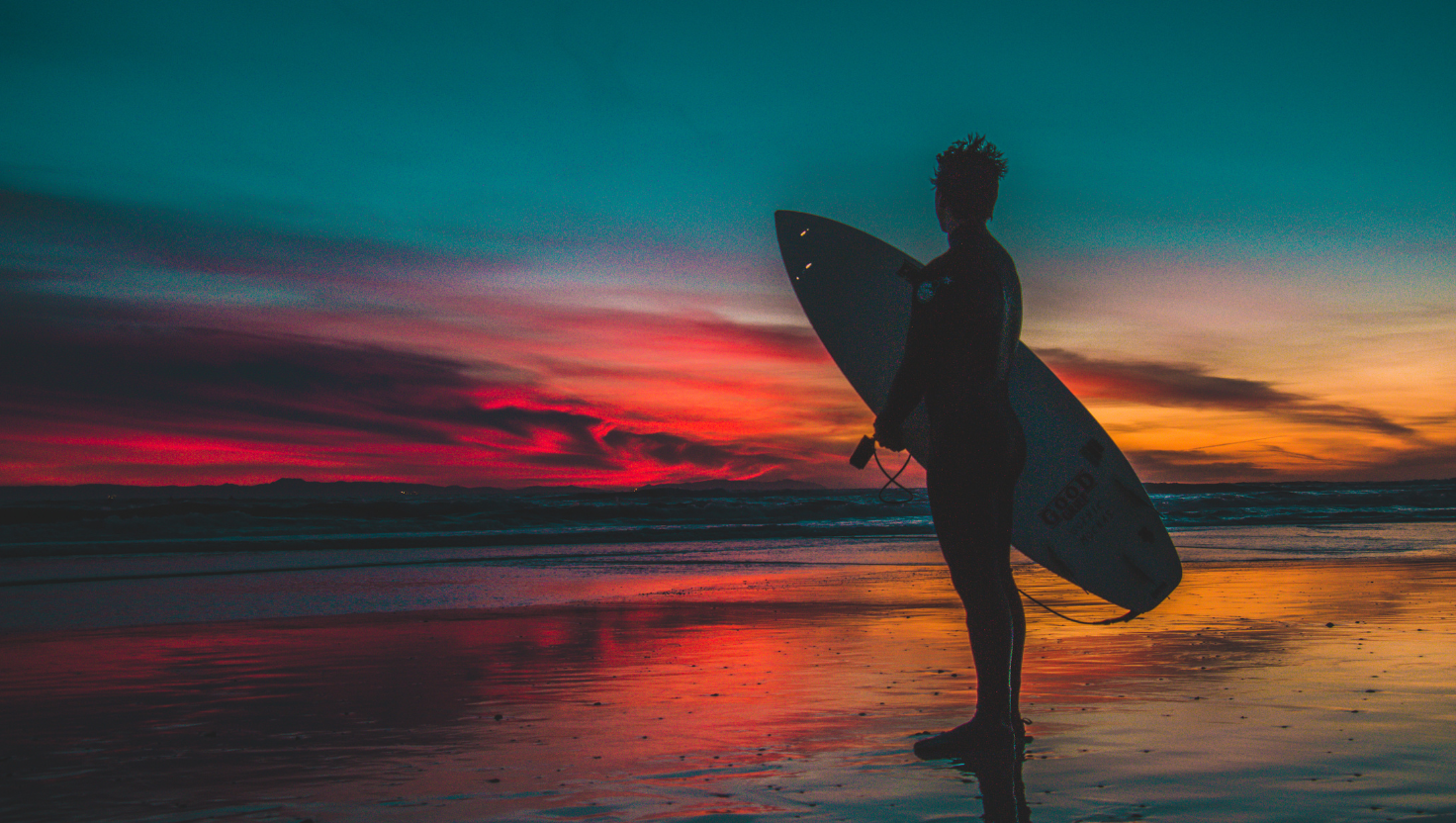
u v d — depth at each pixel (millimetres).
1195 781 2145
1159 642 4617
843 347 3529
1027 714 2963
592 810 1987
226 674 4242
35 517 21469
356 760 2529
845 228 3666
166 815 2025
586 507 26719
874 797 2057
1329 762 2314
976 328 2713
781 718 2998
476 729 2920
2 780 2342
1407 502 31422
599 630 5641
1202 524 20500
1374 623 5270
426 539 17422
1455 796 2006
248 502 28469
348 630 5863
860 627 5574
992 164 2848
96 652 5027
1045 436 3350
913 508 29141
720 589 8375
